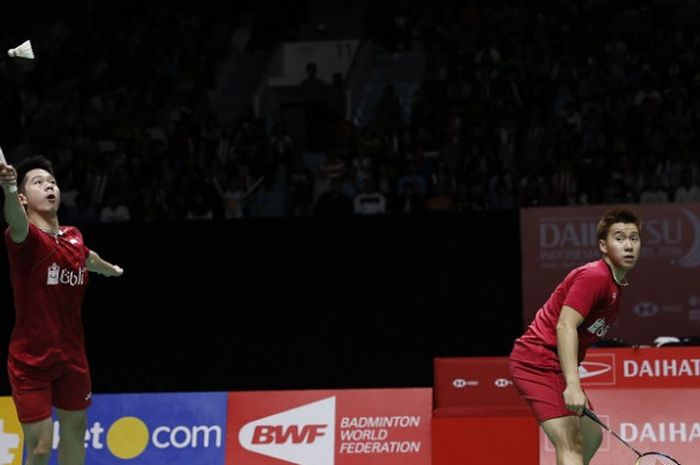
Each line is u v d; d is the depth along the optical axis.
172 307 20.08
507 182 24.12
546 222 19.39
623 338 19.42
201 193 25.16
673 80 27.47
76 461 11.69
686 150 24.83
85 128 29.52
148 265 20.17
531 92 27.91
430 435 15.02
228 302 20.03
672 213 19.34
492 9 32.44
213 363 19.98
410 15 34.91
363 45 33.94
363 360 19.64
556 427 10.67
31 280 11.12
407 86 33.34
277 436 15.22
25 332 11.19
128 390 20.05
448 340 19.44
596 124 25.98
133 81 32.00
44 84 31.88
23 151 28.33
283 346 19.83
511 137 26.17
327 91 31.25
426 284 19.56
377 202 23.89
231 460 15.18
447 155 25.50
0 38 34.72
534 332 10.98
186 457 15.23
